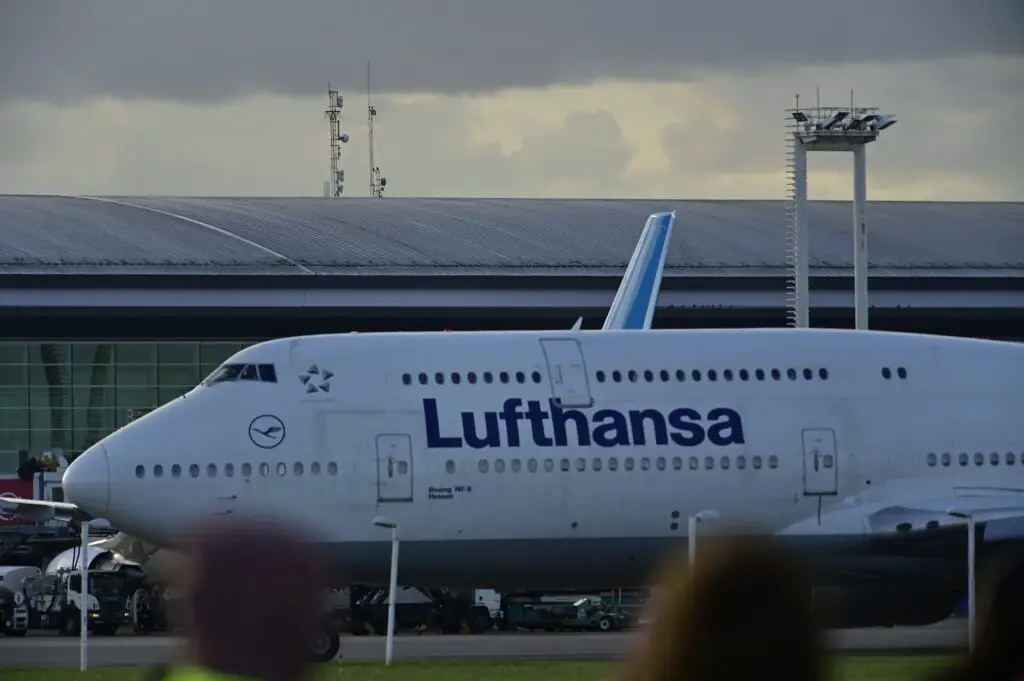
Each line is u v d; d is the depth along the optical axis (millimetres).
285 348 177000
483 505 173000
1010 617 42188
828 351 185000
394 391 174125
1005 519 178125
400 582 176500
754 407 180250
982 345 189750
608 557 176875
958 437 183000
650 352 181125
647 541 176750
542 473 174125
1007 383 186500
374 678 140500
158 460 170000
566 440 175125
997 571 52500
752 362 182750
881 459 181000
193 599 40000
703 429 178125
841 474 180000
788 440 179375
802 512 179125
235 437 171125
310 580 40438
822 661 37250
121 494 168875
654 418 177625
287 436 171500
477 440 173375
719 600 37531
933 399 184250
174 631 43406
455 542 173125
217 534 41062
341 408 172875
